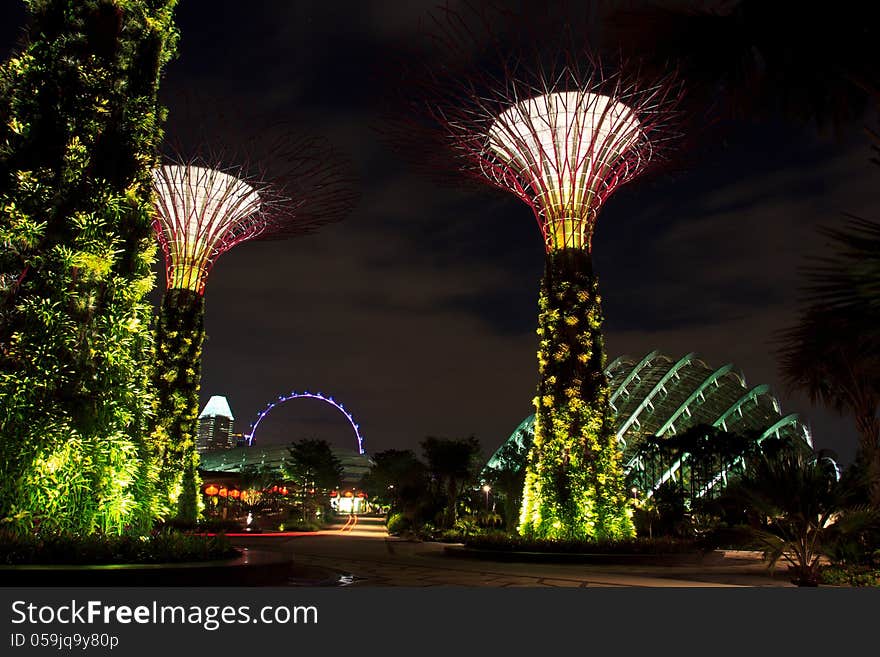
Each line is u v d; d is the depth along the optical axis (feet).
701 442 243.81
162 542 42.27
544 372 90.33
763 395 382.01
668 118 80.89
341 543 130.93
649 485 318.24
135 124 46.52
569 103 88.38
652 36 19.92
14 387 37.63
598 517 84.23
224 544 46.57
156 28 49.78
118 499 40.27
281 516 251.60
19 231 39.27
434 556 91.25
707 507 55.11
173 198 109.40
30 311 38.75
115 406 41.09
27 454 37.27
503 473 201.26
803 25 17.60
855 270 13.20
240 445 536.83
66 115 43.09
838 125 19.01
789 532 52.39
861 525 49.37
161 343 108.88
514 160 93.76
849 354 15.20
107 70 45.44
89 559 37.22
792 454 51.96
